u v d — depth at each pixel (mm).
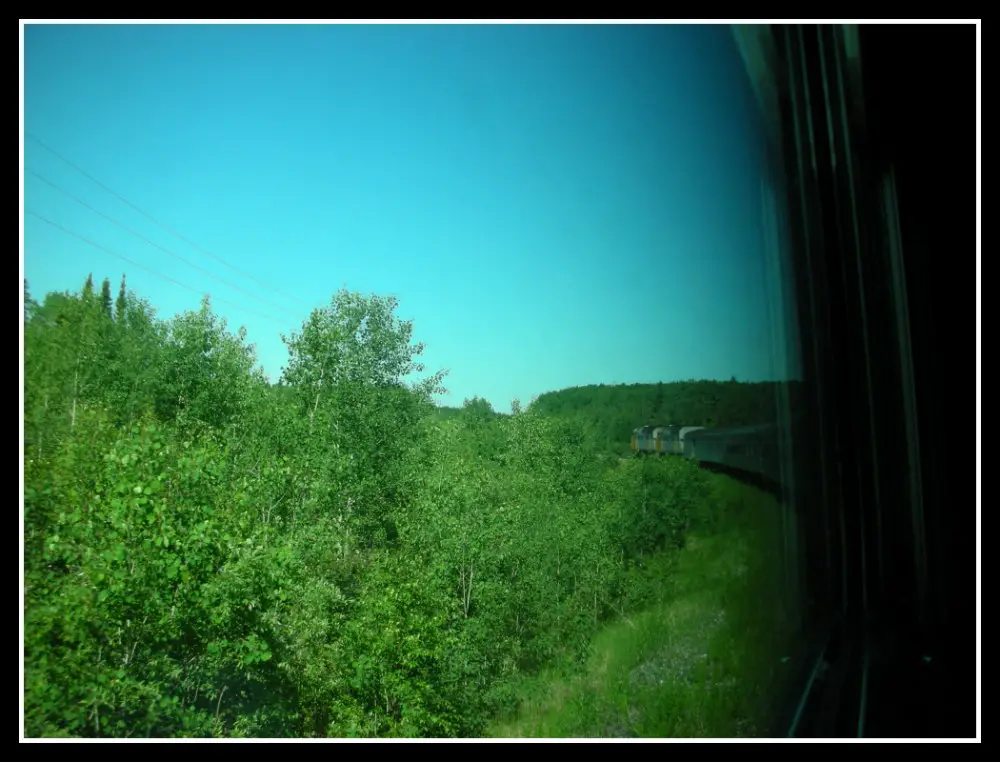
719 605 7402
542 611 9133
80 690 4332
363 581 8828
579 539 10023
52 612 4312
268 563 6324
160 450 5605
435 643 8094
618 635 8070
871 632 5832
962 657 5152
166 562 5180
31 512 4430
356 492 10828
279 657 6441
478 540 10070
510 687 7914
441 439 15656
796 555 6281
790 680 5570
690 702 5812
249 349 7871
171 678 5195
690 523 9625
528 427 13766
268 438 8320
